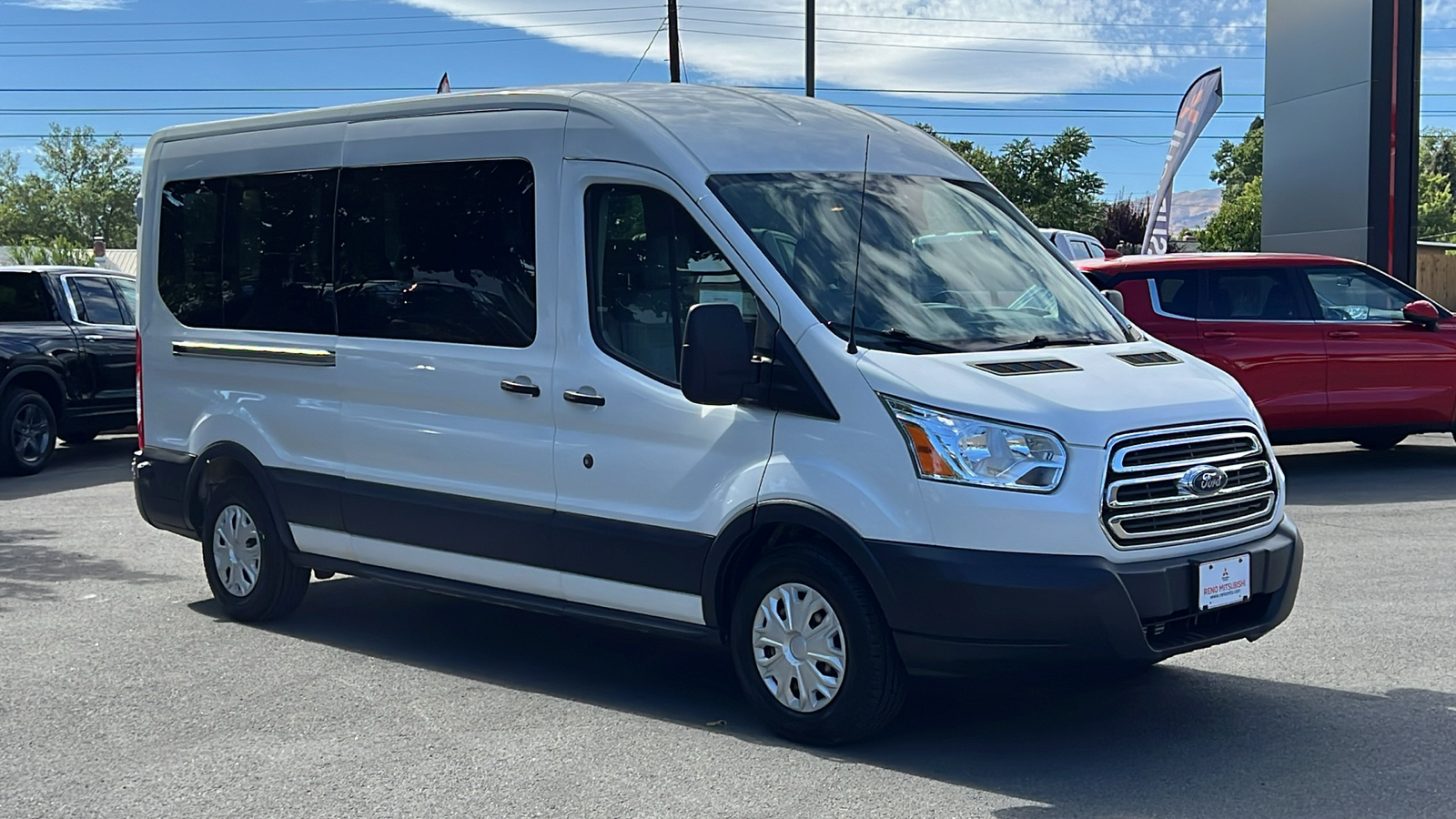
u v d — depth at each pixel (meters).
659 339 5.64
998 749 5.17
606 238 5.84
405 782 4.91
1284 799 4.58
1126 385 5.11
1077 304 5.97
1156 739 5.25
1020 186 47.31
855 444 5.01
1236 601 5.07
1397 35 18.62
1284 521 5.48
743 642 5.39
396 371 6.55
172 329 7.77
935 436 4.86
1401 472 12.06
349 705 5.90
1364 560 8.39
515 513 6.07
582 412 5.82
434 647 6.93
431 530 6.43
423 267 6.53
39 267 14.70
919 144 6.43
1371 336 11.63
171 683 6.27
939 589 4.79
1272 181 21.16
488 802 4.70
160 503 7.77
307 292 7.06
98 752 5.32
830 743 5.16
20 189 111.69
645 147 5.73
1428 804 4.51
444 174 6.48
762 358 5.27
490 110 6.36
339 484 6.82
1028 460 4.77
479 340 6.27
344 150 6.96
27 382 13.92
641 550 5.63
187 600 8.11
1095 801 4.60
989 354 5.24
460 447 6.29
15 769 5.13
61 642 7.08
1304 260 11.84
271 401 7.18
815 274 5.37
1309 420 11.60
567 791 4.79
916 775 4.88
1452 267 37.59
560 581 5.97
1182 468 4.98
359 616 7.64
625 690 6.10
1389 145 18.80
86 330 14.54
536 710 5.79
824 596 5.11
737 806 4.61
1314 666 6.16
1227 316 11.62
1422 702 5.62
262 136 7.39
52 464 14.88
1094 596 4.70
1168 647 4.88
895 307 5.39
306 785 4.89
